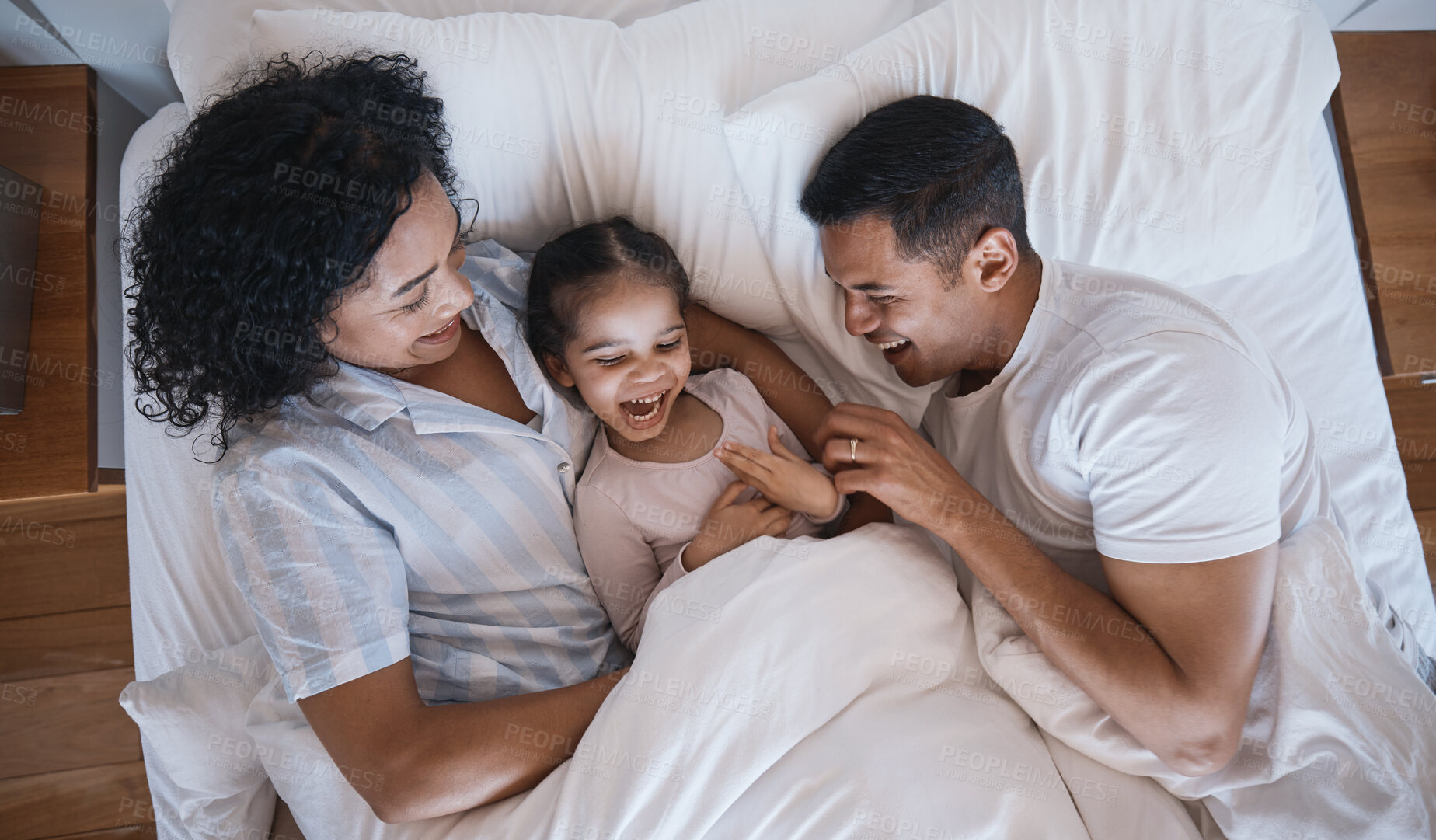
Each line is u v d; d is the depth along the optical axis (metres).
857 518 1.12
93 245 1.32
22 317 1.26
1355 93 1.53
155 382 0.93
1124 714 0.90
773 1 1.17
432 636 1.05
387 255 0.80
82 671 1.59
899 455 0.97
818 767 0.90
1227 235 1.21
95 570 1.62
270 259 0.77
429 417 0.96
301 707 0.89
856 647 0.96
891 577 1.00
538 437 1.02
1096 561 1.03
